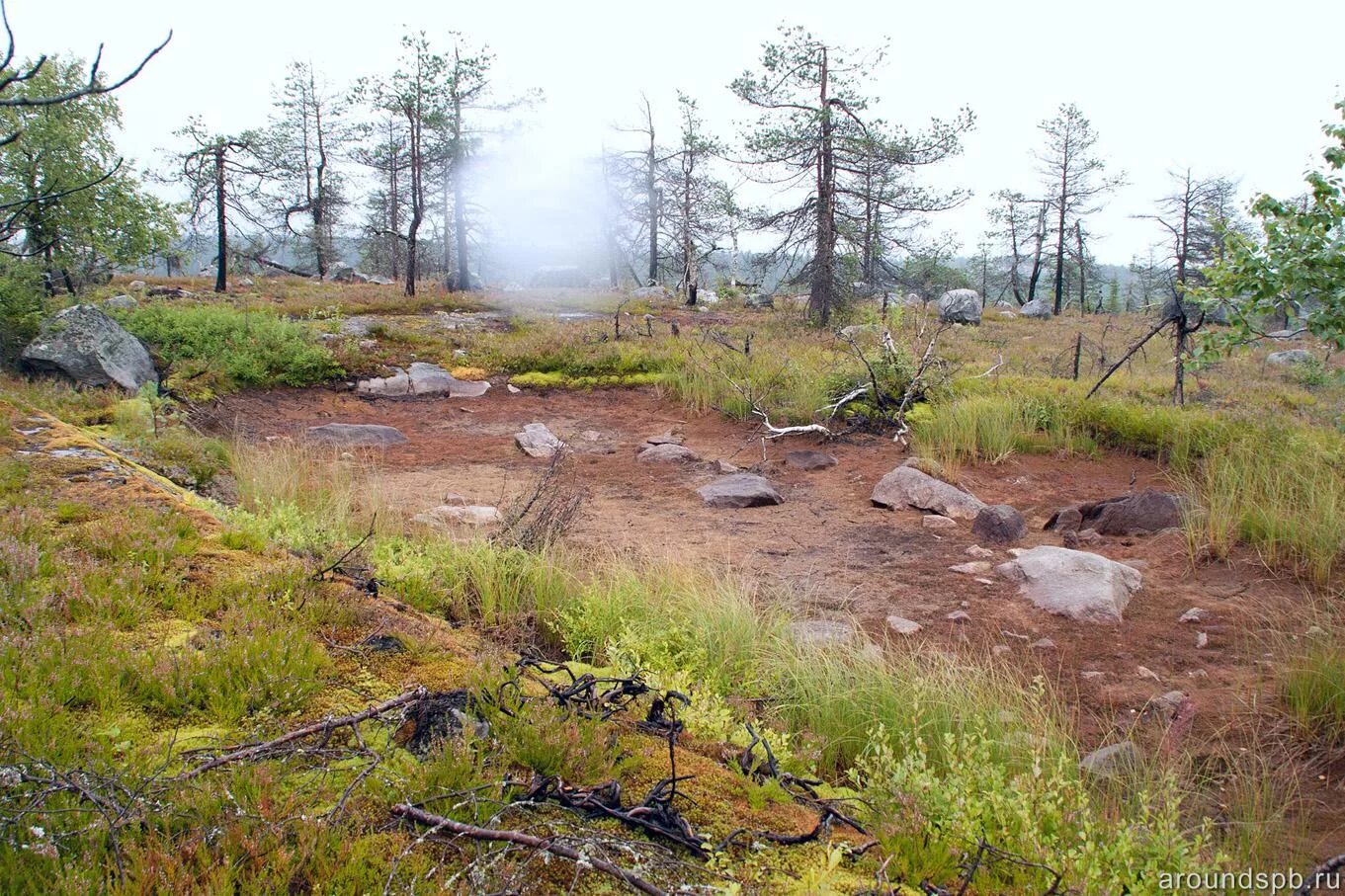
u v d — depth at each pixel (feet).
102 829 8.31
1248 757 15.26
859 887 9.16
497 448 42.04
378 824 9.28
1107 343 84.53
